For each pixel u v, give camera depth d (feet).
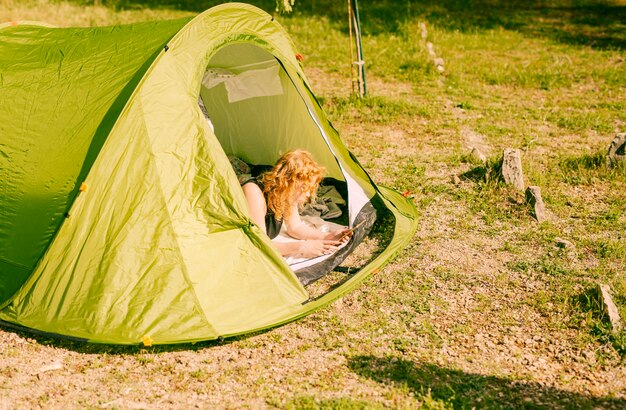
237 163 20.92
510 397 12.82
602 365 13.78
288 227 18.10
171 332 14.12
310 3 57.47
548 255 18.12
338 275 17.15
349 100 30.94
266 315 14.87
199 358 13.99
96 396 12.81
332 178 21.54
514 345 14.47
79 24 47.16
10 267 15.35
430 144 26.27
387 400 12.66
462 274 17.25
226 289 14.98
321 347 14.39
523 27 50.75
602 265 17.52
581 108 31.07
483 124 28.60
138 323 14.19
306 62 38.86
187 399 12.74
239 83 21.09
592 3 61.11
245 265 15.42
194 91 16.05
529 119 29.37
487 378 13.37
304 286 16.42
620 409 12.48
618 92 33.63
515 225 19.84
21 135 16.06
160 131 15.29
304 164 17.61
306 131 21.16
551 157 24.80
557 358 14.02
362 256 18.10
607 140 26.76
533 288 16.57
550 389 13.05
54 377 13.37
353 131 27.71
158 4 55.62
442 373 13.48
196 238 15.17
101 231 14.75
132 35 17.17
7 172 15.81
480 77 36.11
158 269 14.69
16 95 16.71
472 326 15.14
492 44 44.57
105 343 13.96
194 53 16.38
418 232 19.43
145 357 13.97
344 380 13.29
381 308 15.81
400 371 13.56
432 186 22.22
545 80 35.37
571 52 42.65
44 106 16.22
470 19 53.26
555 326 15.06
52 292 14.66
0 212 15.70
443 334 14.85
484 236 19.24
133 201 14.90
